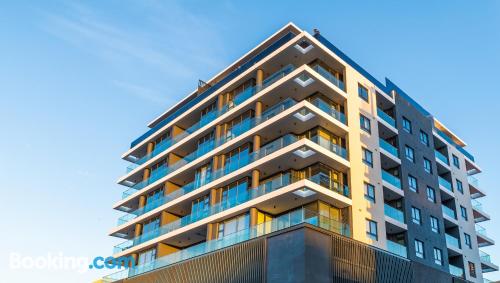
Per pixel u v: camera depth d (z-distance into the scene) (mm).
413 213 38250
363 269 29516
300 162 34188
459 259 44344
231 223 35500
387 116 40938
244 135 37250
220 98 42938
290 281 26297
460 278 37562
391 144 40844
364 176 35094
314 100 36656
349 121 36219
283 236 28016
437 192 42469
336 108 37625
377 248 31453
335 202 32750
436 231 40156
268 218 34875
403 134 41344
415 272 33438
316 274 26328
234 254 30797
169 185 44969
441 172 49281
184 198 40312
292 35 38656
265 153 35250
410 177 39938
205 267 32719
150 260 42281
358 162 35188
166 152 46844
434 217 40656
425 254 37250
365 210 33625
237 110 39438
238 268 29984
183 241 41000
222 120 40812
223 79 44031
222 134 40969
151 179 48031
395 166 39562
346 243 29344
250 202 33844
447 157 49906
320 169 33750
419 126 44281
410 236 36594
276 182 33188
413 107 44469
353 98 37812
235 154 38406
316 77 35094
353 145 35500
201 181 40656
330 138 35812
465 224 47469
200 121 44750
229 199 36562
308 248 26625
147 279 38344
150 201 47031
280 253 27656
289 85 36250
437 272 35531
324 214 32344
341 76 39375
